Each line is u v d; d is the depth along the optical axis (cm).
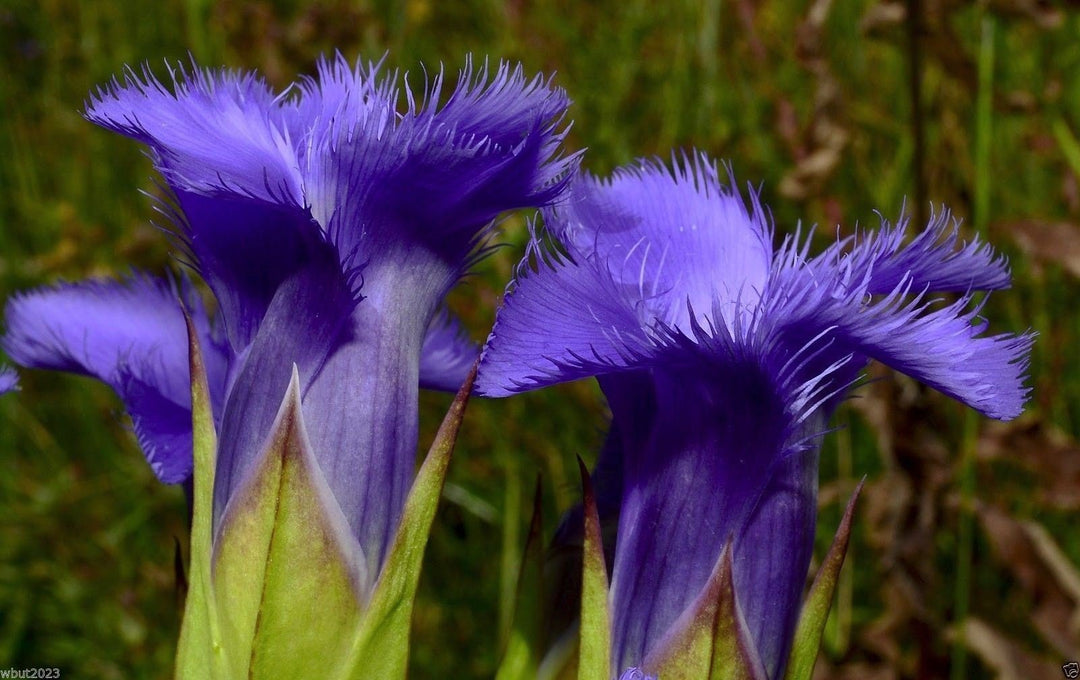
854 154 35
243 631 14
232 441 14
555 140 14
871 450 33
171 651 37
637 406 14
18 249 46
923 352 14
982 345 14
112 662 37
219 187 14
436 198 14
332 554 14
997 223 29
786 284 14
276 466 14
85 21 49
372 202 14
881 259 14
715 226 15
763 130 38
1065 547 32
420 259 14
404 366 14
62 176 47
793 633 14
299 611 14
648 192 15
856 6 40
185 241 15
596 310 14
